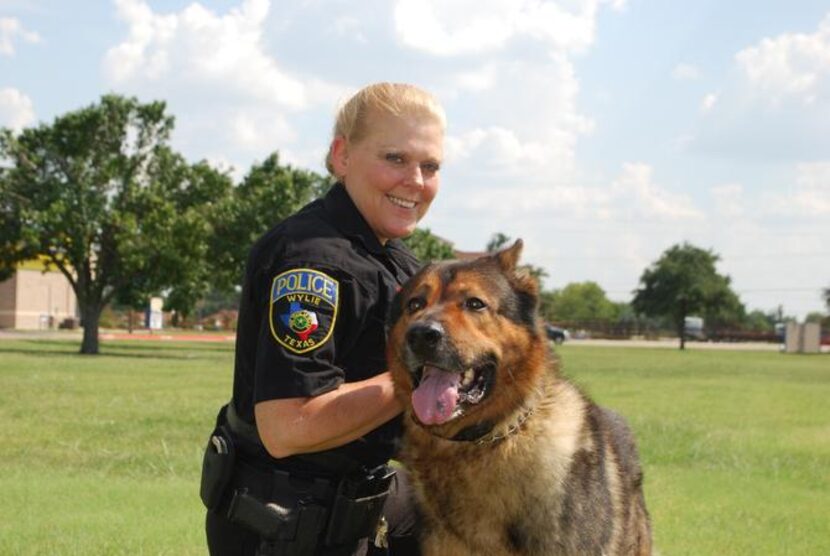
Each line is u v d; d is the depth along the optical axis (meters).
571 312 112.12
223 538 4.29
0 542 5.99
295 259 3.98
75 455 9.71
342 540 4.27
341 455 4.20
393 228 4.40
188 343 45.03
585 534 4.19
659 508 7.68
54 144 33.66
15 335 50.03
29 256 34.62
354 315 4.07
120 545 5.99
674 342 78.12
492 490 4.15
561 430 4.22
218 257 37.22
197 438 11.00
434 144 4.41
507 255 4.41
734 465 10.22
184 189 36.84
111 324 72.25
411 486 4.50
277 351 3.86
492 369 4.14
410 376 4.12
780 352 58.72
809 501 8.14
